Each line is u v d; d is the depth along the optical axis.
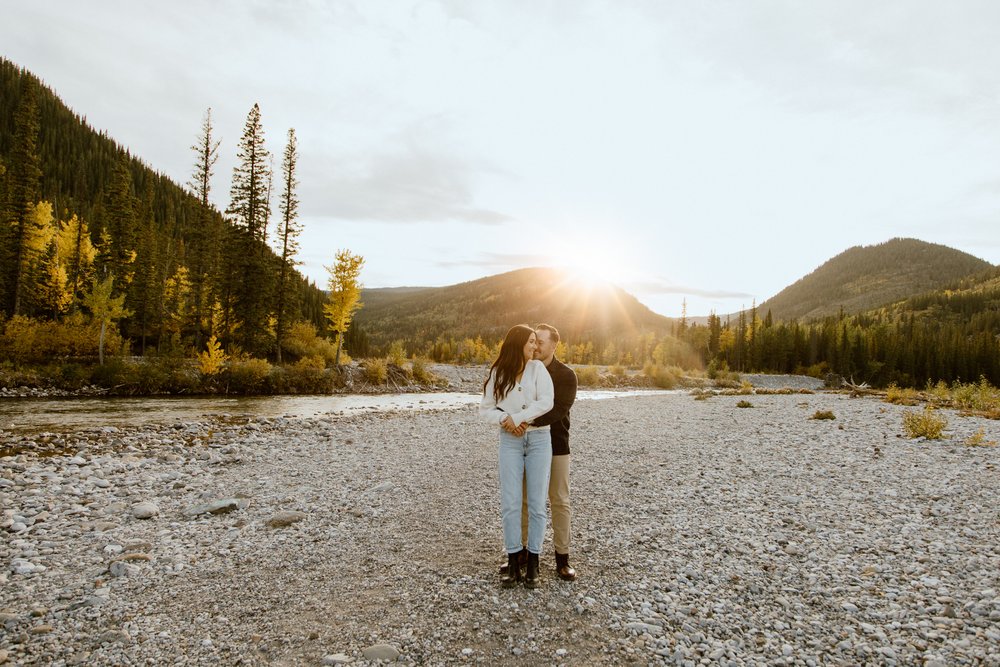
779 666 3.17
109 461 9.55
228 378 28.06
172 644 3.35
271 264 37.97
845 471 8.72
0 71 123.81
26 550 5.01
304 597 4.08
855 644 3.38
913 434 12.25
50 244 44.34
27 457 9.87
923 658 3.22
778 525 5.98
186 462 9.55
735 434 13.48
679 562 4.85
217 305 39.06
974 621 3.65
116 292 45.22
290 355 38.88
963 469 8.56
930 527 5.77
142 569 4.61
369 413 19.41
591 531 5.81
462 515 6.35
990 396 23.38
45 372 24.98
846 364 82.88
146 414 17.92
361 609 3.88
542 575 4.55
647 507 6.76
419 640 3.43
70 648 3.27
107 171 111.94
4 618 3.59
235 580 4.41
